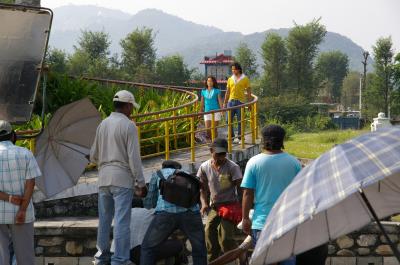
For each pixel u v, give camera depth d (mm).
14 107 7824
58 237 9070
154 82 89875
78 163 8328
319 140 33406
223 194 8172
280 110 68188
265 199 6422
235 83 15500
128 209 7395
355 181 3406
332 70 157250
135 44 90562
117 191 7359
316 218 4176
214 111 13562
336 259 9211
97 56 91250
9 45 7750
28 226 6965
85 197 10531
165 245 7898
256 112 16578
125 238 7332
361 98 94188
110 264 7633
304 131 60000
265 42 92688
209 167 8234
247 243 8094
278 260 4043
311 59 92125
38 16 7801
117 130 7371
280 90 91812
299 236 4098
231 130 14516
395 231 9180
